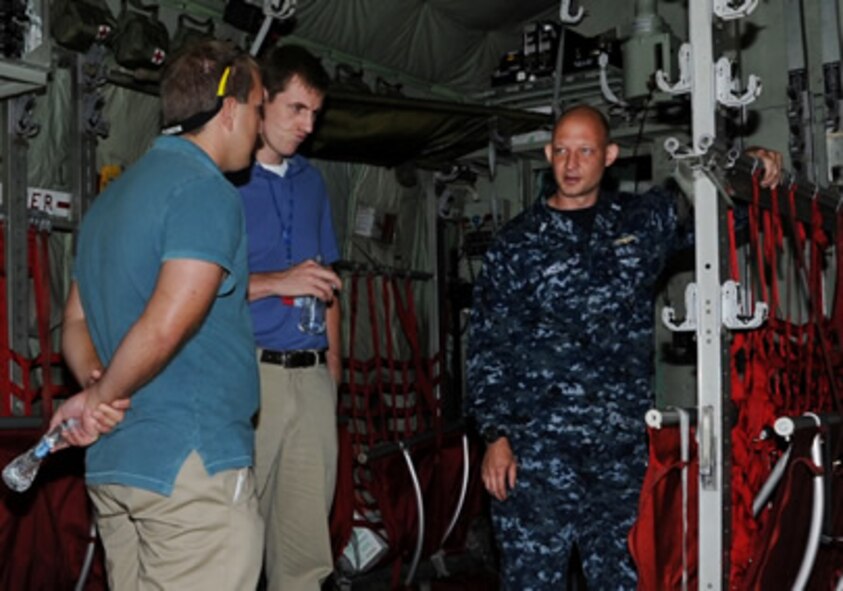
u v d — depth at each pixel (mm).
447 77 5832
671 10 5754
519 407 3037
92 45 3805
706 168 2438
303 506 3305
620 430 3004
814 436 2654
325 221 3533
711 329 2494
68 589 3371
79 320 2422
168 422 2139
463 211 6027
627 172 5840
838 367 3250
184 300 2049
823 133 4918
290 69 3186
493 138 4891
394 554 4309
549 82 5598
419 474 4539
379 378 5156
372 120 4559
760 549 2508
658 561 2518
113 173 4000
